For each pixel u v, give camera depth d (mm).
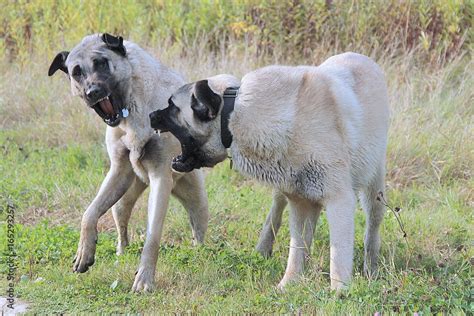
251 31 20016
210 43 20703
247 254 11078
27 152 16438
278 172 9375
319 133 9195
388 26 19422
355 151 9781
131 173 11023
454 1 19312
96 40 10711
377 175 10500
